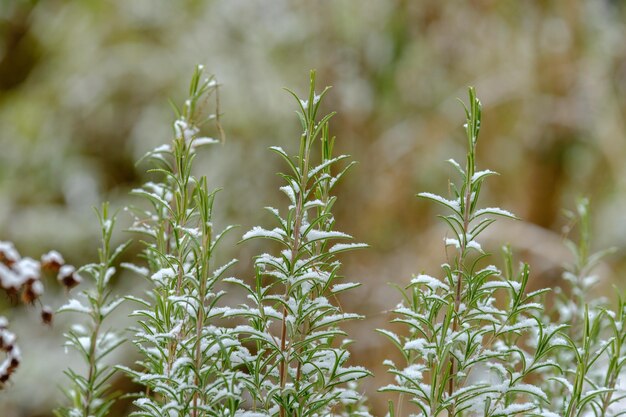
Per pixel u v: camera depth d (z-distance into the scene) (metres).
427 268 4.42
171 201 1.23
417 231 4.98
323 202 1.00
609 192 5.08
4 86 6.11
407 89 5.30
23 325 4.79
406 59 5.27
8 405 4.39
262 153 5.12
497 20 5.18
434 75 5.30
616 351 0.99
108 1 5.69
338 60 5.24
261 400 0.94
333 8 5.25
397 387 0.90
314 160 4.92
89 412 1.14
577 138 4.96
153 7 5.61
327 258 0.99
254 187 5.09
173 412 0.95
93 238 5.16
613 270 4.82
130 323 4.46
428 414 0.95
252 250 4.82
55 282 4.85
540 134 4.97
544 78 4.99
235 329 0.91
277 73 5.23
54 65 5.75
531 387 0.91
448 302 0.90
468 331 0.89
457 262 0.94
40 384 4.52
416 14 5.27
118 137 5.55
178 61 5.46
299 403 0.92
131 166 5.50
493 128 5.09
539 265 4.28
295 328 0.91
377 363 4.06
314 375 1.05
